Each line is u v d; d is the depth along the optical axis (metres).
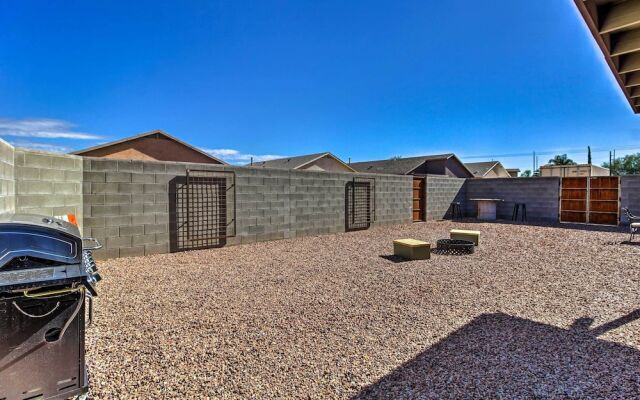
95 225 5.94
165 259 6.19
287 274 5.11
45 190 4.98
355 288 4.38
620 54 3.07
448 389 2.12
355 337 2.91
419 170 28.17
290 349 2.68
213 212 7.34
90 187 5.87
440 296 4.06
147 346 2.71
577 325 3.16
